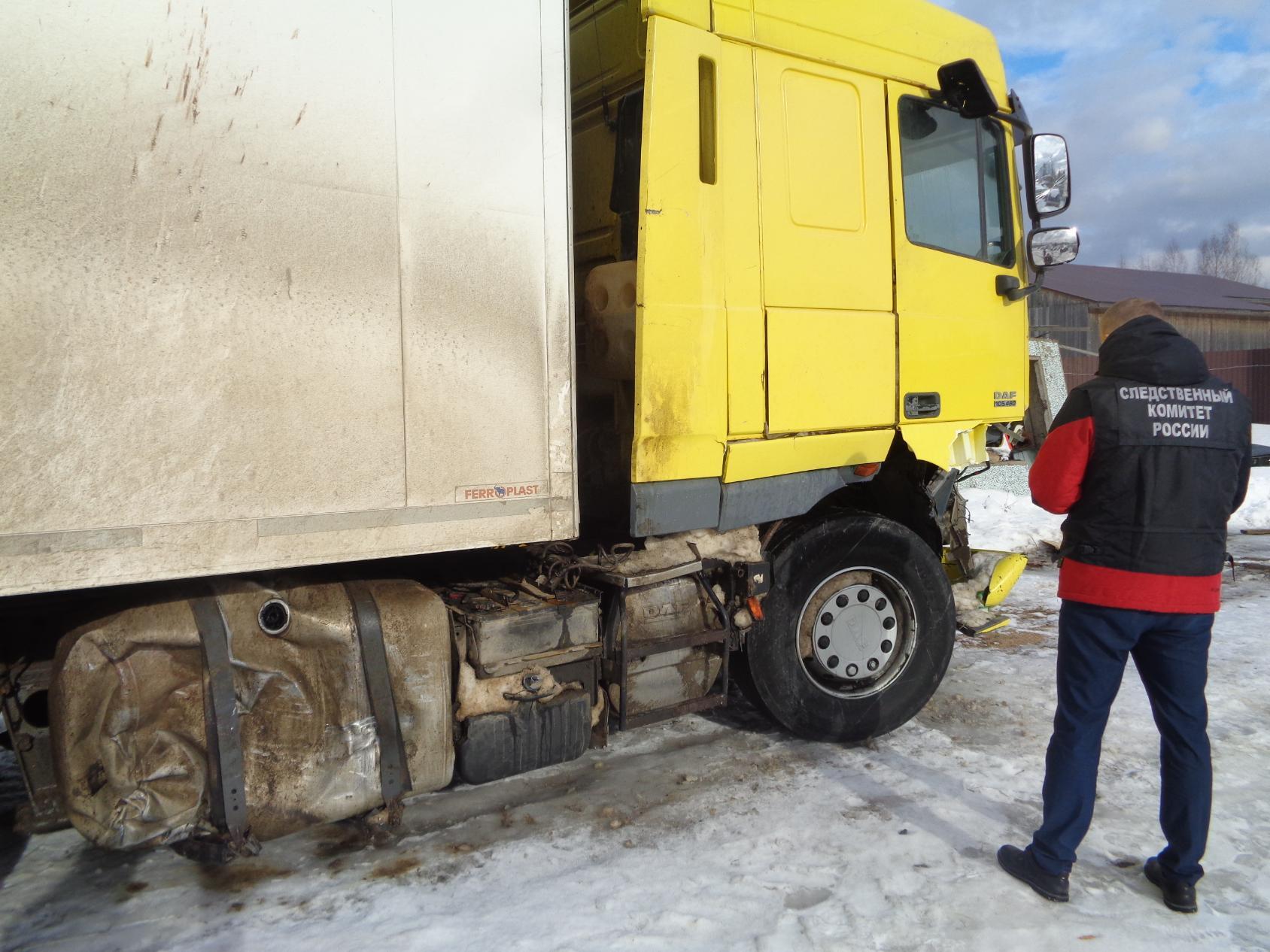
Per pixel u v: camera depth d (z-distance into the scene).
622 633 3.42
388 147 2.69
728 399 3.52
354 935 2.66
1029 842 3.27
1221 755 4.07
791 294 3.70
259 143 2.46
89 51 2.22
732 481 3.55
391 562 3.11
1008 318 4.59
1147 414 2.82
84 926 2.69
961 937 2.71
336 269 2.60
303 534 2.56
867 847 3.22
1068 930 2.75
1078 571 2.92
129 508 2.29
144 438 2.31
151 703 2.54
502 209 2.93
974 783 3.76
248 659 2.66
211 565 2.42
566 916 2.77
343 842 3.22
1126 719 4.47
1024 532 9.91
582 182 4.16
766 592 3.74
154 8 2.30
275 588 2.77
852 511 4.18
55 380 2.19
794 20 3.72
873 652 4.23
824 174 3.81
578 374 3.98
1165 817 2.89
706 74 3.46
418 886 2.94
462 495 2.86
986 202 4.55
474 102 2.86
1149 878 3.00
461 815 3.44
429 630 2.97
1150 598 2.79
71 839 3.21
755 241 3.58
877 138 4.02
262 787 2.68
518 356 2.98
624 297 3.49
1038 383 6.85
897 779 3.79
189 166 2.36
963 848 3.23
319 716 2.78
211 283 2.39
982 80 4.21
